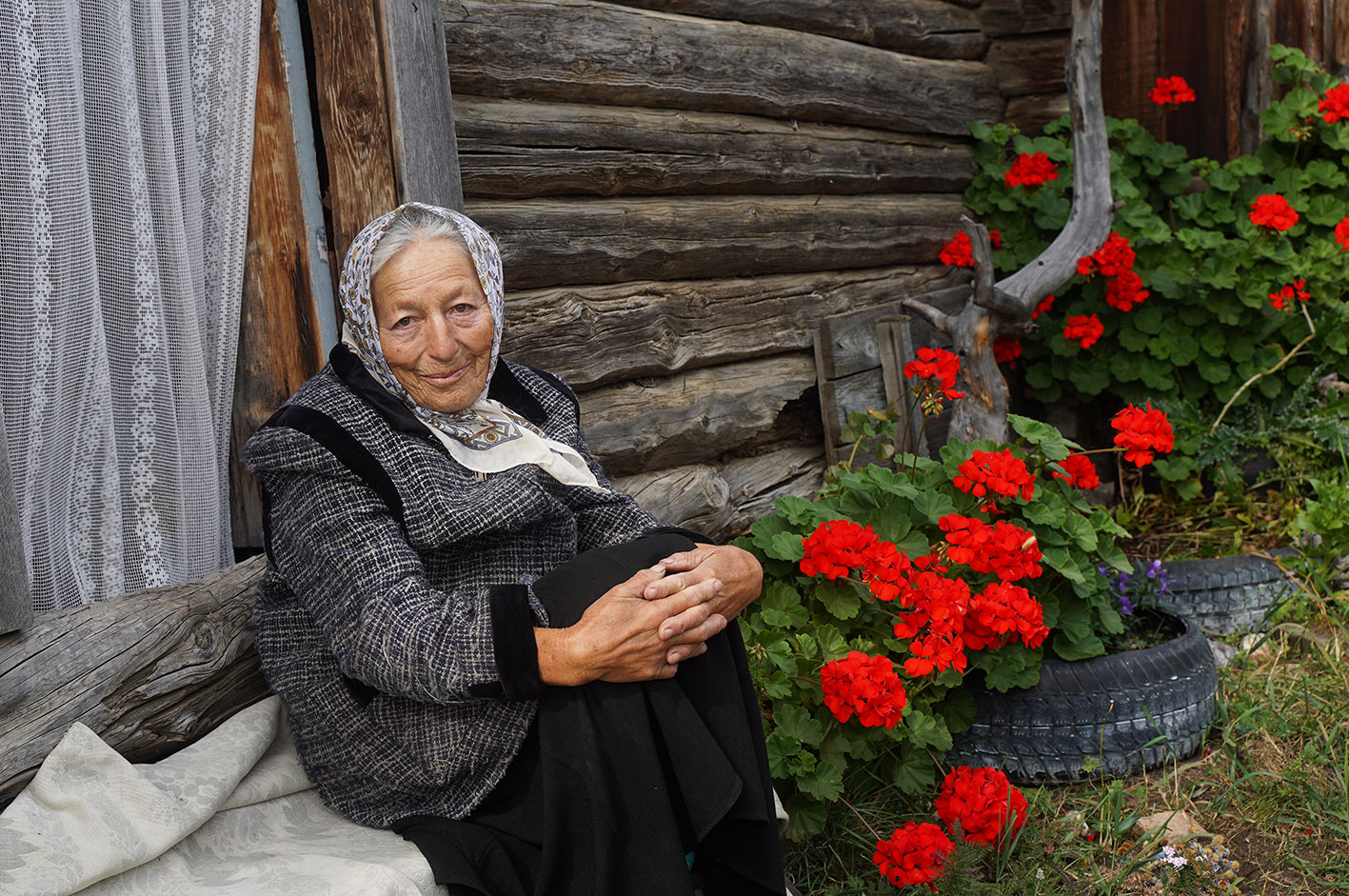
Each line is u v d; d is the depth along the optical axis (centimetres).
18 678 156
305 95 228
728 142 350
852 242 408
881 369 400
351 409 177
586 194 307
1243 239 453
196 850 162
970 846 231
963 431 386
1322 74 459
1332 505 369
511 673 158
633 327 311
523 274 283
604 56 306
